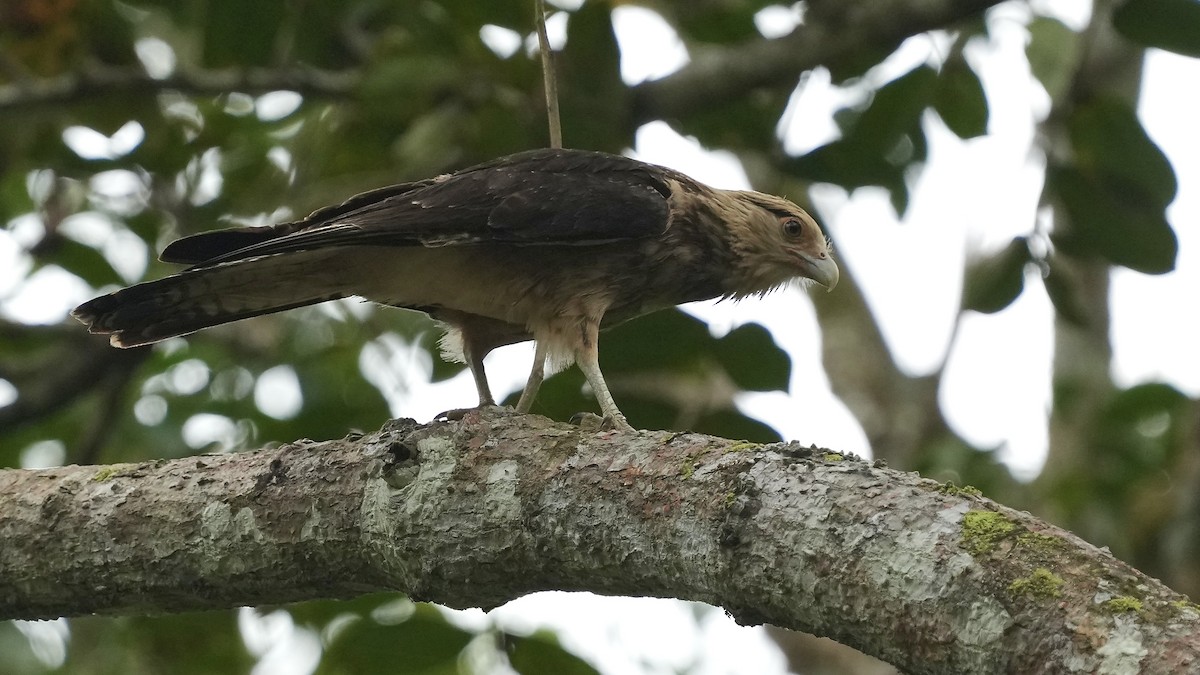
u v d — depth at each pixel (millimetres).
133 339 9398
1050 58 13000
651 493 6074
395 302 10016
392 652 10312
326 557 7020
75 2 13086
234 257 8883
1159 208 11797
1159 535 13922
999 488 14281
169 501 7352
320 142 13641
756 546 5555
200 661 14398
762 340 10078
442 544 6641
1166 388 14742
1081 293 15898
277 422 14422
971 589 4824
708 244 10797
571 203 9727
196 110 14984
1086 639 4473
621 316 10469
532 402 9969
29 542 7539
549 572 6465
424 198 9578
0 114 13125
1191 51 11266
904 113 12805
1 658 14250
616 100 12352
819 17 12953
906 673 5062
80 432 16000
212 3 12250
